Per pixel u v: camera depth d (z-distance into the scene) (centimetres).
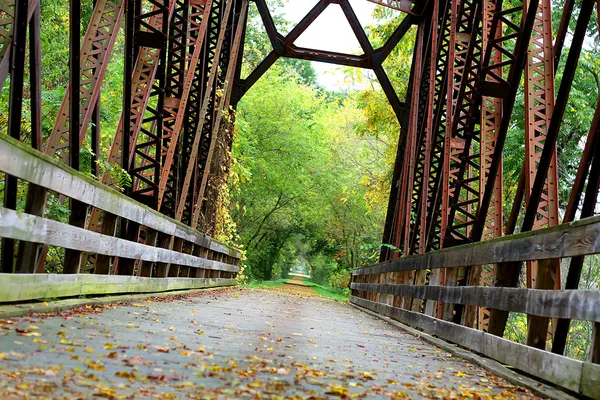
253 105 3566
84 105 862
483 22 1071
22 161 521
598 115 592
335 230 4122
